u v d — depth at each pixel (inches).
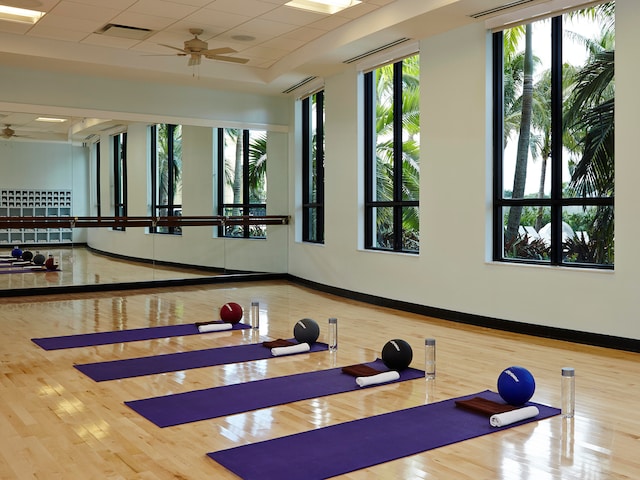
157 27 344.8
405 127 380.2
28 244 419.2
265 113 489.7
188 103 459.2
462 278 329.7
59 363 242.1
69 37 364.8
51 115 417.1
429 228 349.4
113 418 178.1
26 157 414.0
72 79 416.2
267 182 496.4
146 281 460.1
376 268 391.9
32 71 402.9
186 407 187.5
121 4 305.4
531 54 302.7
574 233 285.4
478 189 318.7
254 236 496.1
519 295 300.0
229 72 432.1
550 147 294.8
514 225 311.9
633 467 142.9
